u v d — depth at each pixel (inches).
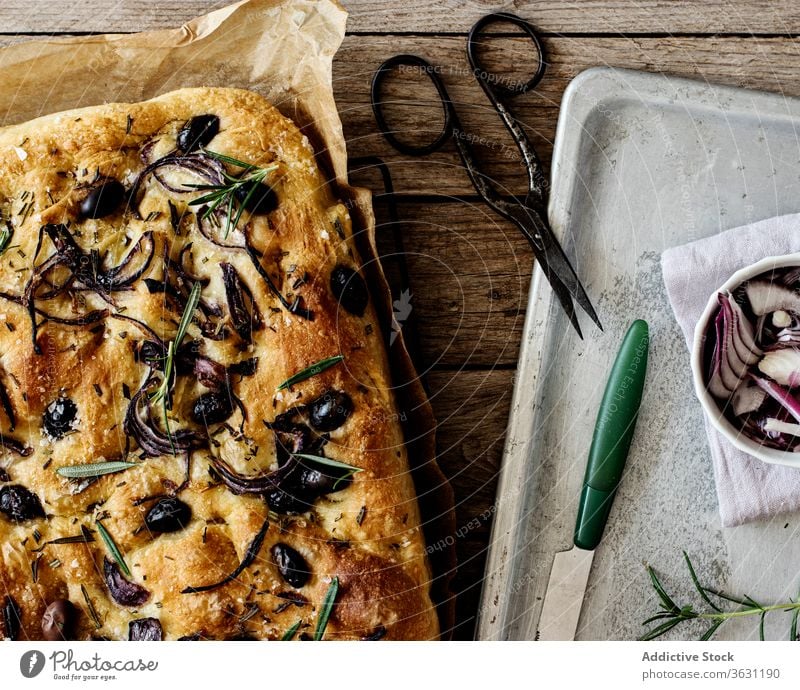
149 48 28.4
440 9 29.7
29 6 29.8
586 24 29.8
